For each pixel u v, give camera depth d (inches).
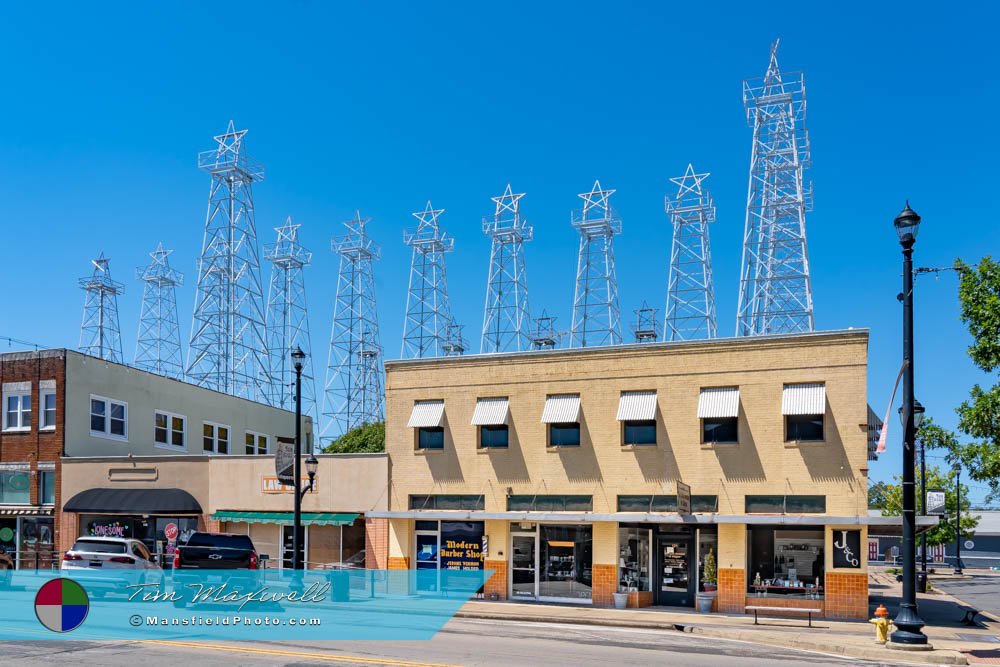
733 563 1056.2
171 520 1386.6
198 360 2320.4
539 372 1178.0
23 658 607.2
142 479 1405.0
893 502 2071.9
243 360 2336.4
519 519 1131.3
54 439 1459.2
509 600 1165.1
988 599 1508.4
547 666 609.0
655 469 1104.2
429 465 1225.4
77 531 1425.9
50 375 1475.1
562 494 1146.0
